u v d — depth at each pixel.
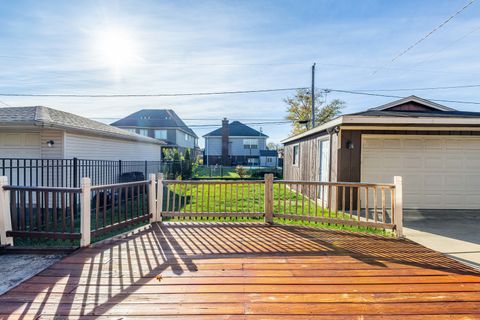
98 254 3.63
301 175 10.98
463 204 7.15
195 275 3.04
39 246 3.86
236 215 5.51
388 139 7.10
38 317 2.24
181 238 4.38
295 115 25.47
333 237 4.51
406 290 2.74
